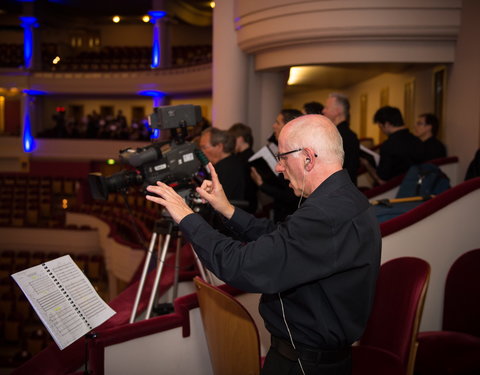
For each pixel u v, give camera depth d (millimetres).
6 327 10016
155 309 2537
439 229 2668
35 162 17016
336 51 5500
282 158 1538
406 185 3406
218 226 2328
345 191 1454
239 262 1376
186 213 1512
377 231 1471
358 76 8891
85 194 16391
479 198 2711
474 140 4660
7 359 9000
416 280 2008
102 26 19062
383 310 2131
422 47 5230
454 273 2656
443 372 2240
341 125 3258
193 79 14414
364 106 10297
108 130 16312
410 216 2605
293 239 1358
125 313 2518
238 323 1668
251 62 6762
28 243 13500
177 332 2139
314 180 1490
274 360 1547
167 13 15328
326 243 1356
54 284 1581
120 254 10156
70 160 16750
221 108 6746
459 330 2627
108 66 16938
